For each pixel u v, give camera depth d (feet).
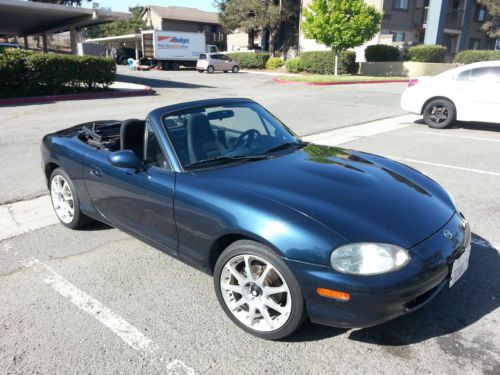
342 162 11.86
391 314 8.34
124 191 12.13
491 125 35.29
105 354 9.11
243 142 12.26
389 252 8.34
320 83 75.20
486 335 9.45
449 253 9.01
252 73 113.60
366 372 8.46
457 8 123.54
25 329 9.94
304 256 8.40
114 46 169.37
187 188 10.37
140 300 11.03
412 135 31.22
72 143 14.66
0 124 35.32
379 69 99.50
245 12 133.59
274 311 9.61
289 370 8.55
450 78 32.76
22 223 16.05
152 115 11.98
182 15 195.52
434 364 8.63
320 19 84.84
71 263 13.01
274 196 9.48
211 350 9.16
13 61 48.26
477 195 18.29
